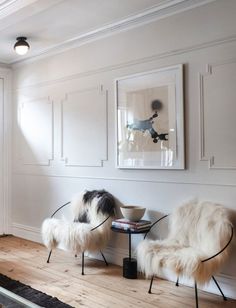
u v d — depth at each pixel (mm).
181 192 3125
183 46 3098
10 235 5031
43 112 4570
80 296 2795
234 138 2777
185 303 2664
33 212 4723
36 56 4617
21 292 2854
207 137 2938
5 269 3475
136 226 3096
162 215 3256
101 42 3816
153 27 3326
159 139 3262
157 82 3281
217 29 2873
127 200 3559
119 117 3619
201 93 2967
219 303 2672
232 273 2777
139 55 3445
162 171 3264
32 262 3695
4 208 5031
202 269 2400
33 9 3189
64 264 3627
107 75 3762
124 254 3553
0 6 3363
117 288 2965
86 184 3994
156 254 2584
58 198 4348
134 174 3498
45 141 4535
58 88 4359
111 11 3297
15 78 5055
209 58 2924
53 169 4426
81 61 4051
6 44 4234
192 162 3043
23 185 4895
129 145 3520
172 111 3164
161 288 2967
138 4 3156
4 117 5039
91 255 3877
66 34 3900
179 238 2838
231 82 2795
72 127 4172
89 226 3400
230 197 2799
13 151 5090
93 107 3918
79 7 3195
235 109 2771
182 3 3061
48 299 2709
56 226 3459
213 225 2637
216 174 2887
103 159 3797
